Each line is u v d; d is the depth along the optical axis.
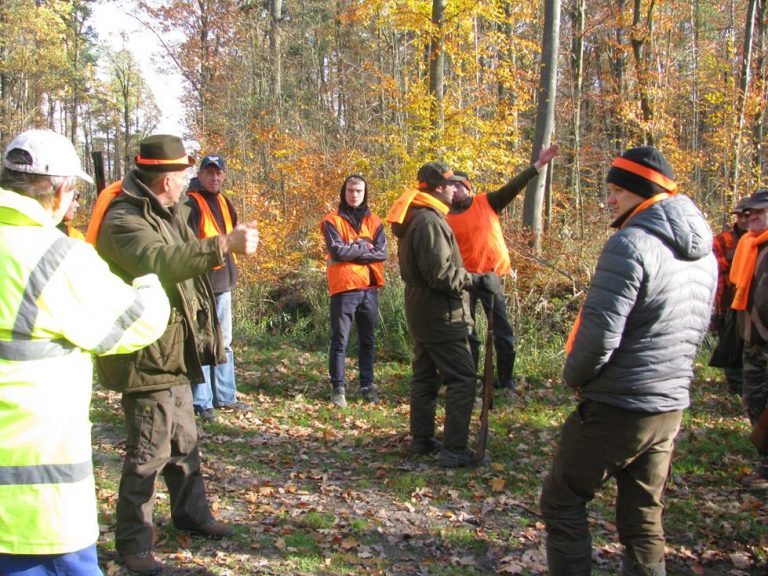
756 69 17.17
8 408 2.06
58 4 29.53
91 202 19.39
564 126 18.19
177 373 3.44
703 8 27.27
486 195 6.87
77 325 2.15
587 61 20.88
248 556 3.73
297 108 25.84
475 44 15.67
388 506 4.48
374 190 13.87
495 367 7.51
